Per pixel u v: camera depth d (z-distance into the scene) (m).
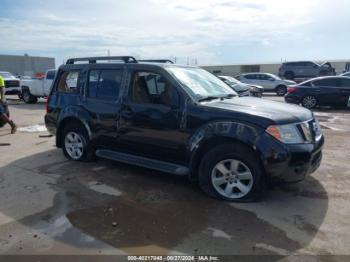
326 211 4.07
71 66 6.15
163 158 4.92
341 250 3.24
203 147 4.53
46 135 8.85
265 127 4.05
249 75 26.16
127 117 5.17
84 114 5.78
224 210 4.11
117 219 3.90
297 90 15.27
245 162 4.21
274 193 4.61
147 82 5.02
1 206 4.27
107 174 5.46
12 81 20.69
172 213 4.05
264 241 3.41
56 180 5.21
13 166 5.98
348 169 5.68
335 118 11.79
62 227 3.72
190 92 4.67
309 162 4.16
